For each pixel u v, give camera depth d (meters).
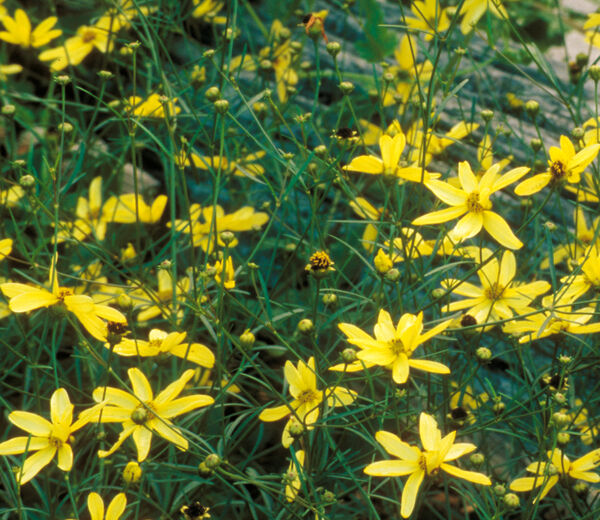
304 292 0.84
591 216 0.77
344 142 0.71
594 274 0.66
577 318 0.66
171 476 0.68
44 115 0.89
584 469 0.62
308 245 0.75
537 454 0.67
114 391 0.62
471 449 0.59
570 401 0.68
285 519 0.68
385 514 0.73
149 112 0.78
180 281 0.76
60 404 0.61
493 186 0.63
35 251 0.71
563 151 0.62
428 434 0.59
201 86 0.83
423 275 0.68
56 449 0.60
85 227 0.82
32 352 0.74
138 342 0.64
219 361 0.65
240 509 0.71
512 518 0.73
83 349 0.72
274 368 0.80
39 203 0.67
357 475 0.72
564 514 0.72
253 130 0.89
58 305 0.62
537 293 0.67
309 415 0.64
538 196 0.86
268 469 0.76
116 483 0.71
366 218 0.72
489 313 0.65
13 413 0.60
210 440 0.72
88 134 0.78
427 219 0.64
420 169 0.67
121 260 0.78
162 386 0.73
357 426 0.73
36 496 0.72
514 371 0.78
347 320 0.75
